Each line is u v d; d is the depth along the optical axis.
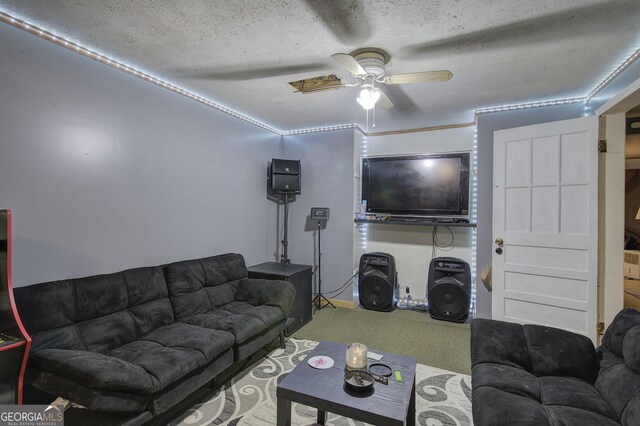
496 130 3.23
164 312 2.45
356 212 4.28
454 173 3.87
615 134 2.63
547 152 2.87
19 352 1.42
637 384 1.39
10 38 1.82
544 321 2.89
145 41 2.07
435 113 3.54
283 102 3.24
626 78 2.33
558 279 2.82
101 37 2.03
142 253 2.60
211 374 2.03
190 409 1.99
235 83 2.76
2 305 1.48
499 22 1.81
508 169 3.07
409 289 4.25
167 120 2.80
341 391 1.54
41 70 1.96
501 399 1.47
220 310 2.77
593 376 1.74
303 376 1.67
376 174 4.25
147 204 2.64
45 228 1.99
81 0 1.65
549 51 2.14
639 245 5.96
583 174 2.70
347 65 1.94
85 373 1.45
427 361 2.71
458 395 2.20
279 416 1.61
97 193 2.27
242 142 3.74
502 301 3.10
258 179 4.04
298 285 3.40
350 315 3.85
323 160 4.30
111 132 2.36
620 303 2.65
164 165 2.78
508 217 3.08
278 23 1.84
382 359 1.86
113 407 1.47
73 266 2.13
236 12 1.74
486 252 3.39
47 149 1.99
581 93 2.92
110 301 2.15
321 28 1.89
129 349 2.03
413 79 2.12
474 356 1.91
